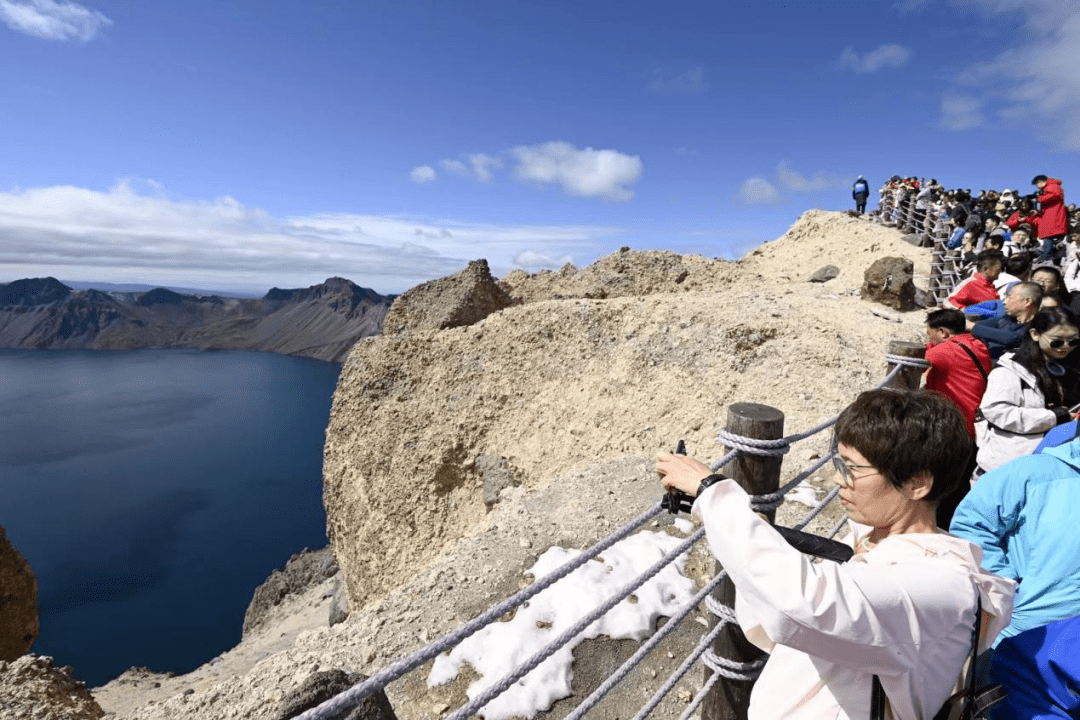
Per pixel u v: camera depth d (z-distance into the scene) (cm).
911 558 145
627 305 1469
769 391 1105
